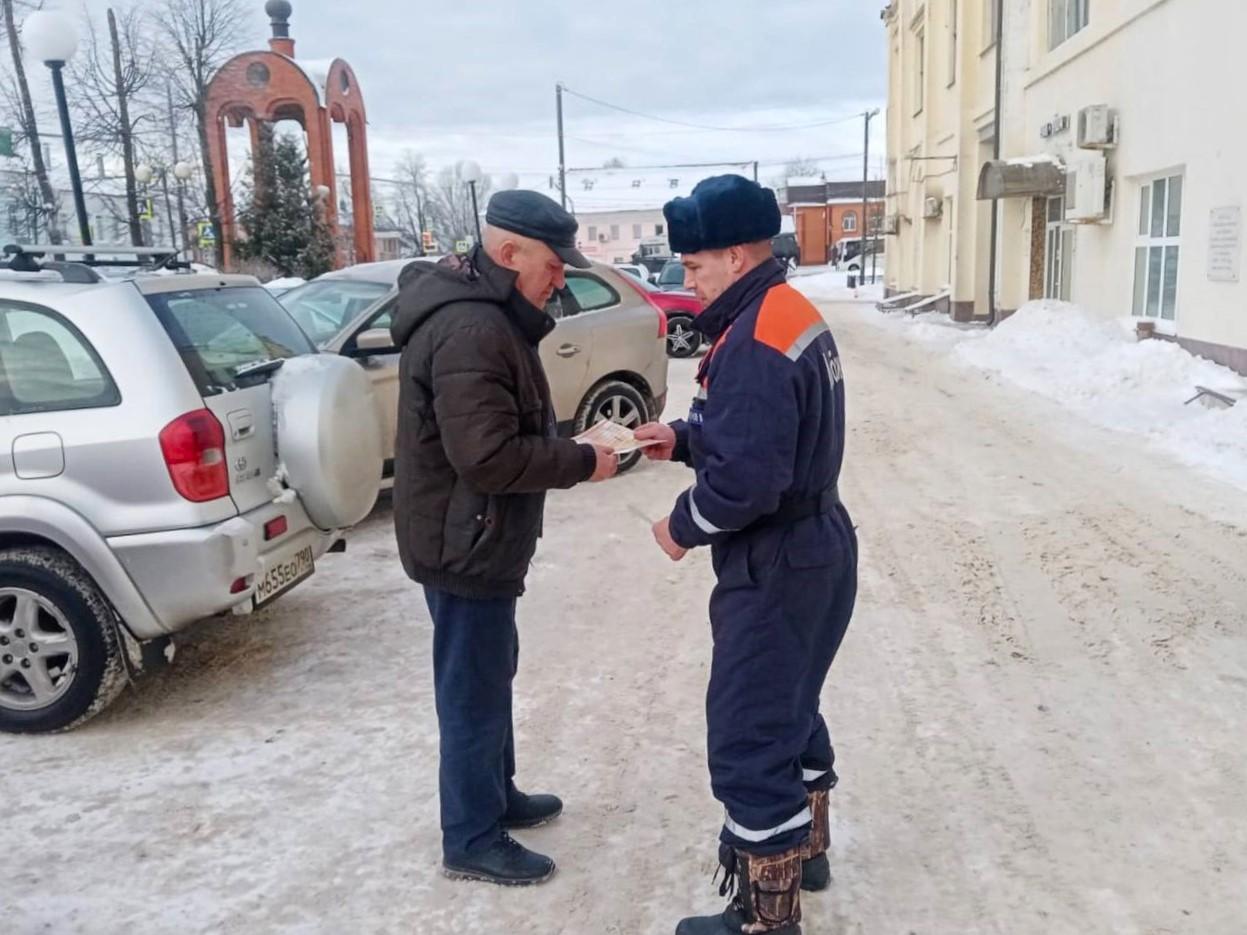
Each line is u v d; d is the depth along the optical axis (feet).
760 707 8.72
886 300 100.78
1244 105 35.29
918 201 95.50
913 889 10.14
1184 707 13.71
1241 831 10.93
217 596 13.48
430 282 9.56
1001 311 67.41
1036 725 13.37
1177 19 40.52
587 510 25.09
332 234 103.35
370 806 11.83
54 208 88.79
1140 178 45.93
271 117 100.27
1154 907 9.77
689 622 17.42
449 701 10.21
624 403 28.32
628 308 28.40
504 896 10.19
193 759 13.01
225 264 98.99
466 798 10.30
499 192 9.57
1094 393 37.65
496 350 9.25
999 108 64.59
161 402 13.33
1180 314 40.86
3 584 13.48
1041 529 21.77
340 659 16.12
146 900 10.19
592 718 13.93
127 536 13.29
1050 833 11.00
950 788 11.94
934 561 20.02
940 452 30.04
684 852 10.88
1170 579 18.47
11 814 11.80
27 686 13.93
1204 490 24.48
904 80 102.17
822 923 9.66
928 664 15.33
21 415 13.47
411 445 9.77
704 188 8.52
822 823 10.06
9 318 13.64
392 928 9.73
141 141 105.09
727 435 8.21
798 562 8.59
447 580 9.86
